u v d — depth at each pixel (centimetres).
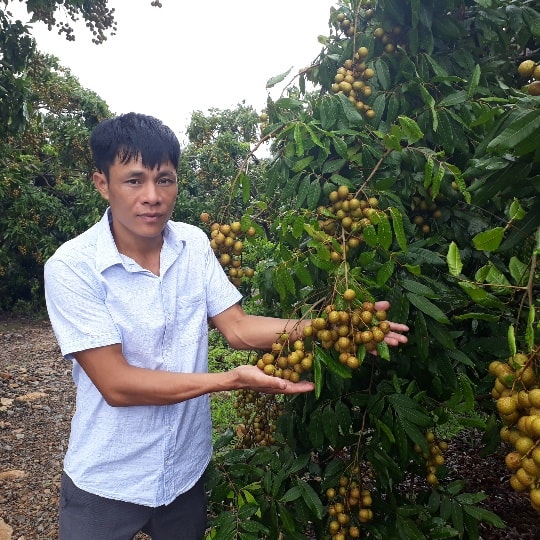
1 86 528
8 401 560
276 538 191
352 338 157
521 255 210
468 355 213
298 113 223
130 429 164
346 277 159
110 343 151
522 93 148
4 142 693
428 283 193
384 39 207
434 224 212
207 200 1166
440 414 181
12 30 534
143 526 182
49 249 1005
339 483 194
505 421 124
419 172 198
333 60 220
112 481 166
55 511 368
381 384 190
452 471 357
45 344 812
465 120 188
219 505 212
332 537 191
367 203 187
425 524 187
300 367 159
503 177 142
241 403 262
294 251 203
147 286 162
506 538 288
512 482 115
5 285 1020
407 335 194
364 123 199
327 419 191
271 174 211
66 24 558
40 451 455
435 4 199
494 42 213
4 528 347
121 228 164
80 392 169
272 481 202
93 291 155
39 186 1131
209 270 186
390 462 182
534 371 121
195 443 182
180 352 172
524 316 178
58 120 1130
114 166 151
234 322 187
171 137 155
